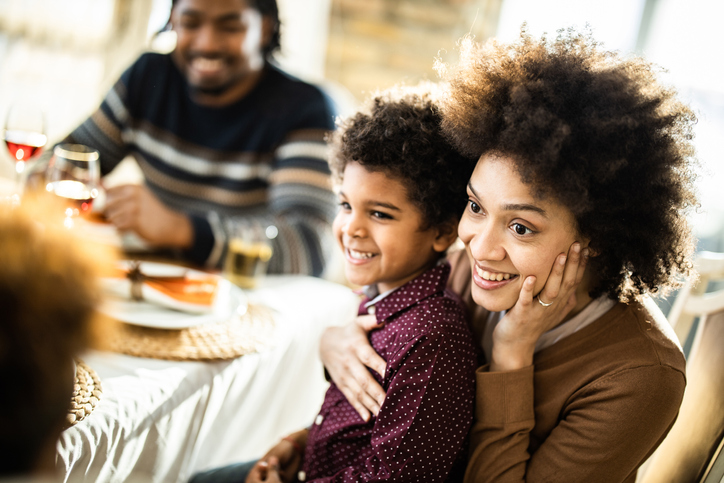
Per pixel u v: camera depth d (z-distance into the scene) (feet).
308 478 2.96
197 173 5.53
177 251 4.45
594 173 2.15
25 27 7.53
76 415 2.19
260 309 3.80
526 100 2.19
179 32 5.15
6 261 1.15
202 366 2.90
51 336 1.17
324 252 4.92
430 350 2.54
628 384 2.36
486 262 2.41
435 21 8.35
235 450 3.47
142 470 2.61
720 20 7.82
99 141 5.58
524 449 2.53
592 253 2.40
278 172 5.16
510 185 2.25
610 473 2.42
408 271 2.87
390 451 2.48
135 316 3.17
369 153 2.63
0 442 1.13
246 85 5.43
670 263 2.43
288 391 3.82
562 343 2.60
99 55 8.20
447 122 2.50
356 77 8.66
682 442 2.79
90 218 4.27
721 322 2.96
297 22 8.75
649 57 2.53
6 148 3.66
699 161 2.37
